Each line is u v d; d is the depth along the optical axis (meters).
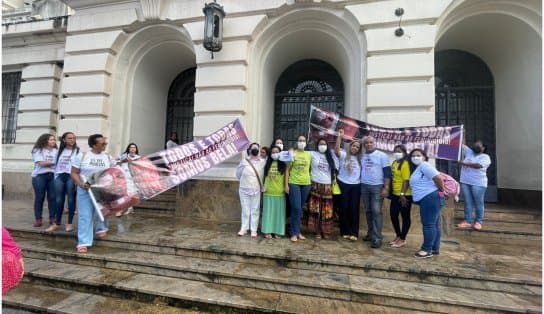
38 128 8.24
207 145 5.56
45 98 8.25
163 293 3.37
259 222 5.30
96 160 4.54
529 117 6.05
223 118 6.14
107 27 6.98
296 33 6.52
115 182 4.67
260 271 3.72
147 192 4.95
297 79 7.85
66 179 5.01
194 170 5.38
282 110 7.76
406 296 3.19
